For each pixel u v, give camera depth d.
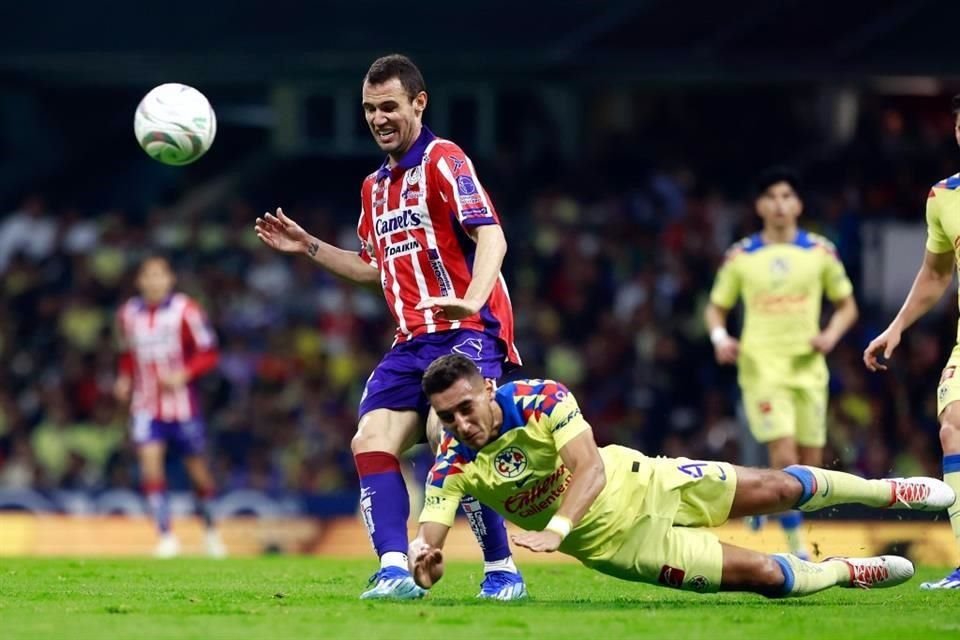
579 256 83.75
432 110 98.88
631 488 24.91
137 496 64.94
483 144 98.94
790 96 94.75
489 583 28.03
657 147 94.81
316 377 78.75
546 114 98.62
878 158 86.00
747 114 95.25
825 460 67.62
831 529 47.25
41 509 64.69
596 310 81.94
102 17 81.00
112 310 84.69
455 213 27.05
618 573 25.34
